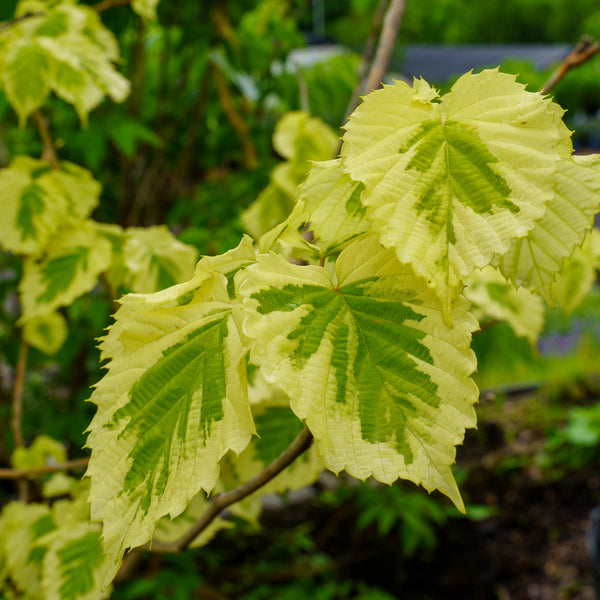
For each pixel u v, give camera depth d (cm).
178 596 105
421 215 30
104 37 74
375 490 153
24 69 65
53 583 56
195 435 31
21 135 116
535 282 36
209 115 136
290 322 31
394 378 31
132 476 31
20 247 65
